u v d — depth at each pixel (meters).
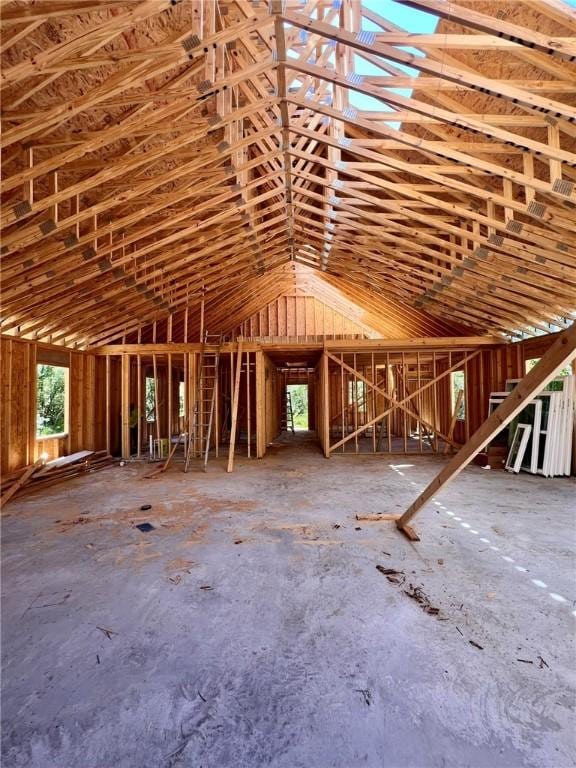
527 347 8.42
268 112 5.25
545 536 4.04
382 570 3.26
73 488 6.30
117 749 1.67
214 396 8.95
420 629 2.45
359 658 2.20
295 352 10.14
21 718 1.82
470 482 6.49
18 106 3.83
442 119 3.83
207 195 5.98
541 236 5.05
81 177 4.89
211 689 1.99
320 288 13.38
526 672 2.08
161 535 4.12
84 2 2.80
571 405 7.02
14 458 6.80
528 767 1.57
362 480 6.71
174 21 3.70
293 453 9.96
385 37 3.23
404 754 1.63
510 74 3.68
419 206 5.76
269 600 2.81
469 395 10.08
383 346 9.27
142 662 2.19
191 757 1.63
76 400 8.77
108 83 3.45
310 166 6.39
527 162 4.27
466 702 1.88
